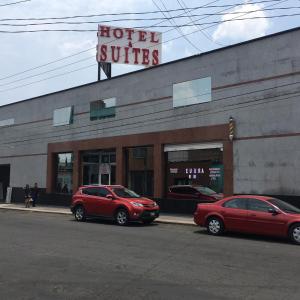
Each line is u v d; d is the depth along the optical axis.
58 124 32.78
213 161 22.88
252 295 7.85
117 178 27.81
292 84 19.80
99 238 15.13
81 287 8.34
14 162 37.38
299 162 19.36
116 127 28.14
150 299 7.52
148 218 19.98
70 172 31.88
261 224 15.41
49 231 17.12
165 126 25.14
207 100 23.08
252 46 21.36
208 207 16.77
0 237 15.28
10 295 7.78
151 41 34.06
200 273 9.62
